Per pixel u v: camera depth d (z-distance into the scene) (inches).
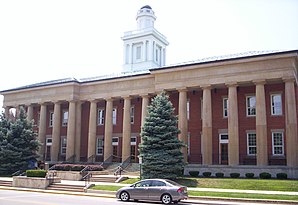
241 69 1360.7
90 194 951.6
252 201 786.8
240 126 1477.6
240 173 1284.4
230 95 1371.8
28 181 1160.8
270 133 1412.4
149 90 1619.1
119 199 841.5
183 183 1117.7
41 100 1929.1
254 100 1472.7
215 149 1514.5
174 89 1503.4
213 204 756.0
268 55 1299.2
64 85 1839.3
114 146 1820.9
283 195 831.7
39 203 707.4
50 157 1941.4
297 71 1406.3
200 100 1582.2
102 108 1897.1
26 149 1628.9
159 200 781.3
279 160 1364.4
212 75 1417.3
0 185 1220.5
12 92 2044.8
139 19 2481.5
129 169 1503.4
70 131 1790.1
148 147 1203.2
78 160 1797.5
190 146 1566.2
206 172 1323.8
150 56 2332.7
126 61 2406.5
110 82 1745.8
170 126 1225.4
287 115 1262.3
